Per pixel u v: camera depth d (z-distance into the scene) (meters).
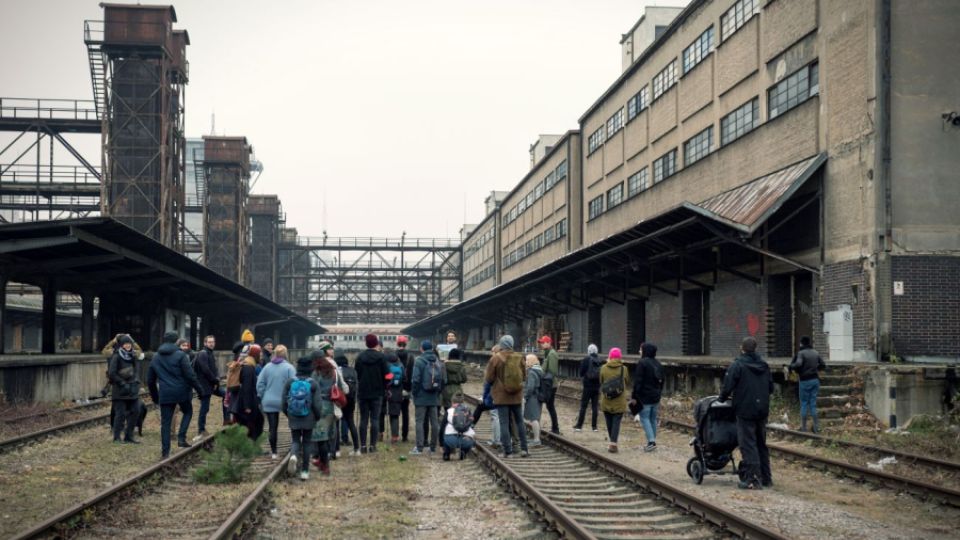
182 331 41.66
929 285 19.92
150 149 48.28
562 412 23.50
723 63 29.67
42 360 20.56
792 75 24.64
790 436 15.37
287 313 64.94
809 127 23.39
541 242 61.28
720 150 29.72
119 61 48.25
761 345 25.20
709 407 10.92
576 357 36.56
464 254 100.88
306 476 11.39
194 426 18.53
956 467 11.36
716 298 28.67
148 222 47.97
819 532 8.19
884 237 19.94
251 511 8.67
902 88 20.38
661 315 34.19
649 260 28.83
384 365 14.41
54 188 53.03
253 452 11.41
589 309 44.56
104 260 25.27
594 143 48.25
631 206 40.47
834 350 21.33
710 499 9.88
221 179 69.69
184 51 52.78
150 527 8.33
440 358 15.46
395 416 15.54
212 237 69.19
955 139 20.36
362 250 91.00
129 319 36.59
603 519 8.58
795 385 18.44
